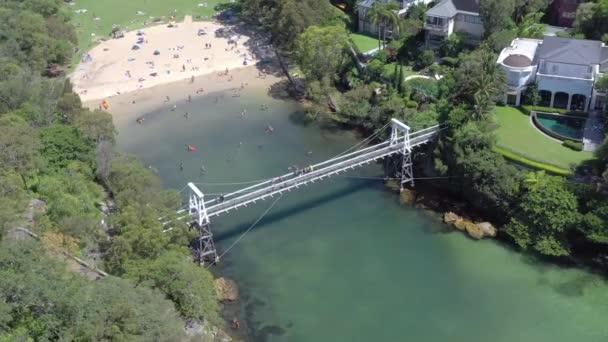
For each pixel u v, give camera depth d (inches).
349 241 4313.5
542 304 3750.0
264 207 4697.3
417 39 6412.4
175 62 6943.9
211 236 4158.5
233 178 5064.0
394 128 4776.1
